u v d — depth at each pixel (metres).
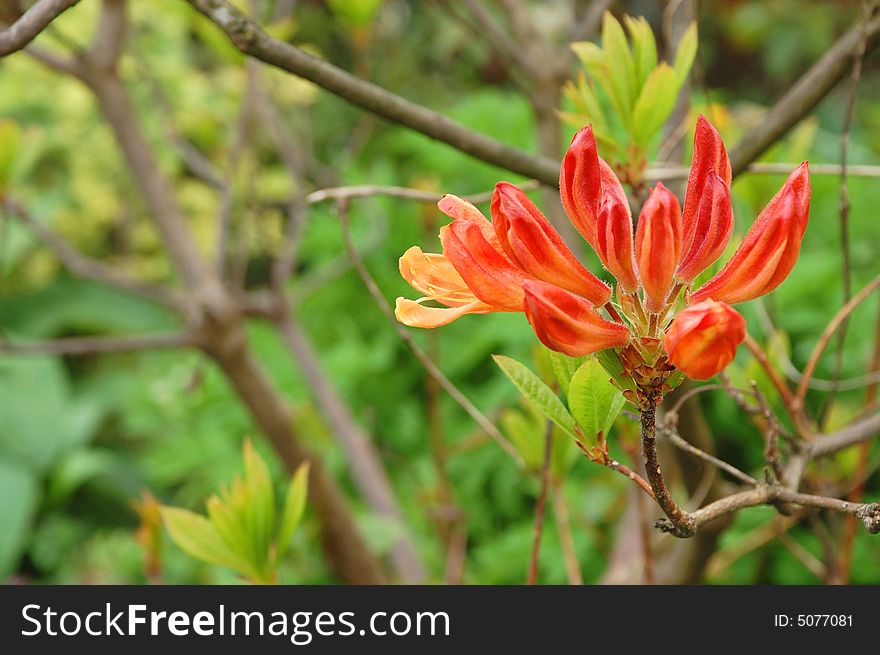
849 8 2.27
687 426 0.77
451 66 2.62
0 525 2.22
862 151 1.86
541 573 1.52
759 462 1.48
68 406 2.63
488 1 1.89
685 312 0.55
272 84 1.43
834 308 1.57
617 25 0.71
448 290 0.59
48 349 1.13
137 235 2.73
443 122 0.73
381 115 0.72
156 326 3.00
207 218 2.41
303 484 0.75
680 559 0.88
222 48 1.11
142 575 1.90
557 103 1.18
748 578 1.39
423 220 1.18
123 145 1.25
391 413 1.86
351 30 1.05
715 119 0.82
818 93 0.73
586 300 0.58
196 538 0.75
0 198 1.17
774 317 0.98
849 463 0.94
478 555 1.58
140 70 1.40
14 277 2.96
